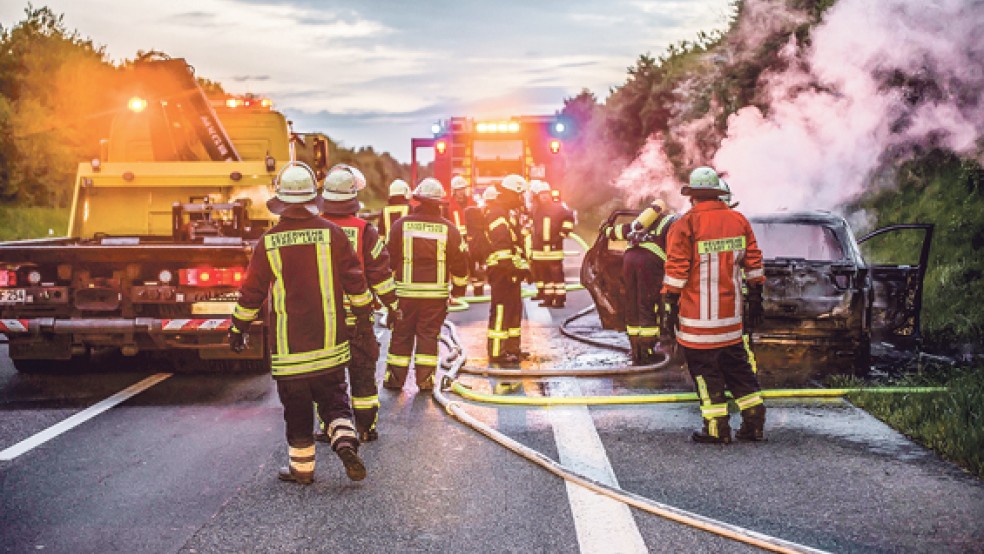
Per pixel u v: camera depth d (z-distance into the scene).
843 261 8.78
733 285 6.49
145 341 8.75
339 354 5.58
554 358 9.79
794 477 5.72
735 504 5.27
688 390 8.20
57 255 8.52
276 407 7.79
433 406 7.69
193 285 8.56
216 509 5.29
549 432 6.85
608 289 10.60
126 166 10.27
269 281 5.54
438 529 4.93
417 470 5.95
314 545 4.74
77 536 4.89
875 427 6.83
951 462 5.99
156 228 10.40
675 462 6.07
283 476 5.78
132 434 6.93
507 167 21.39
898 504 5.22
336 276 5.57
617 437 6.69
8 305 8.67
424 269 8.13
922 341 9.98
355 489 5.60
